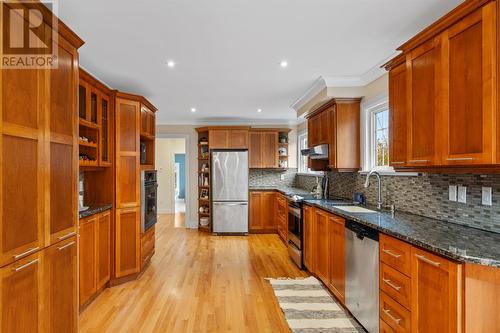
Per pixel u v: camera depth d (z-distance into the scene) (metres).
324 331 2.39
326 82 3.60
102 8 2.00
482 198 1.97
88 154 3.07
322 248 3.25
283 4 1.99
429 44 1.96
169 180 8.80
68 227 1.87
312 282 3.44
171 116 6.26
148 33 2.39
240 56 2.91
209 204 6.21
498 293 1.40
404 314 1.82
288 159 6.74
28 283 1.47
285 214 5.05
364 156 3.55
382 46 2.69
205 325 2.49
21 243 1.41
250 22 2.23
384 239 2.04
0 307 1.28
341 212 2.75
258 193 6.18
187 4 1.97
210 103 5.03
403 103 2.30
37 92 1.55
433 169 2.04
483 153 1.54
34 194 1.52
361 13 2.12
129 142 3.49
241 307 2.82
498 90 1.47
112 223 3.33
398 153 2.37
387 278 2.01
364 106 3.57
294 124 6.82
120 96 3.41
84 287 2.71
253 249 4.91
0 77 1.28
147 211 3.87
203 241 5.45
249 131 6.31
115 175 3.35
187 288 3.27
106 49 2.71
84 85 2.83
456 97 1.73
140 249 3.60
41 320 1.57
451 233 1.86
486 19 1.51
